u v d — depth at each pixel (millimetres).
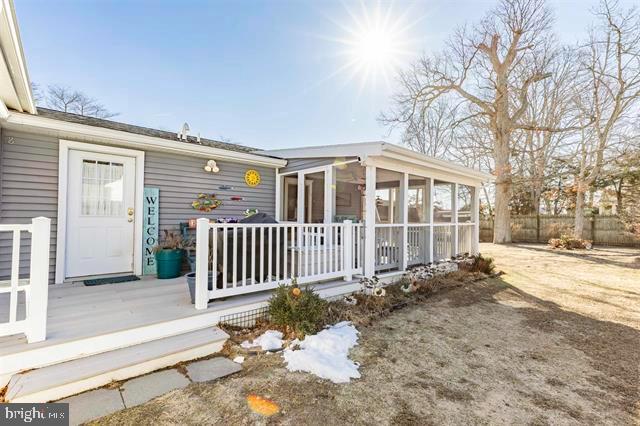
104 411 2088
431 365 2916
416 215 7469
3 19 2139
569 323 4152
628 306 4961
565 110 14789
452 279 6441
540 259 10008
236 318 3457
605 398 2420
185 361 2799
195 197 5785
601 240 14000
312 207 6566
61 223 4414
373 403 2289
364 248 5289
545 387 2568
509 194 15164
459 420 2119
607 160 13289
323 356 2916
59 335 2545
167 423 2002
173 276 4902
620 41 12391
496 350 3277
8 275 4031
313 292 3920
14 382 2178
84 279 4633
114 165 4953
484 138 16875
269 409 2176
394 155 5484
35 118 3836
